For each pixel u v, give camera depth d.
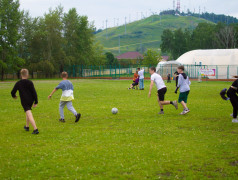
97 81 45.59
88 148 6.29
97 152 5.99
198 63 54.53
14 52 52.66
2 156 5.80
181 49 103.06
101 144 6.63
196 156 5.69
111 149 6.19
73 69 64.69
